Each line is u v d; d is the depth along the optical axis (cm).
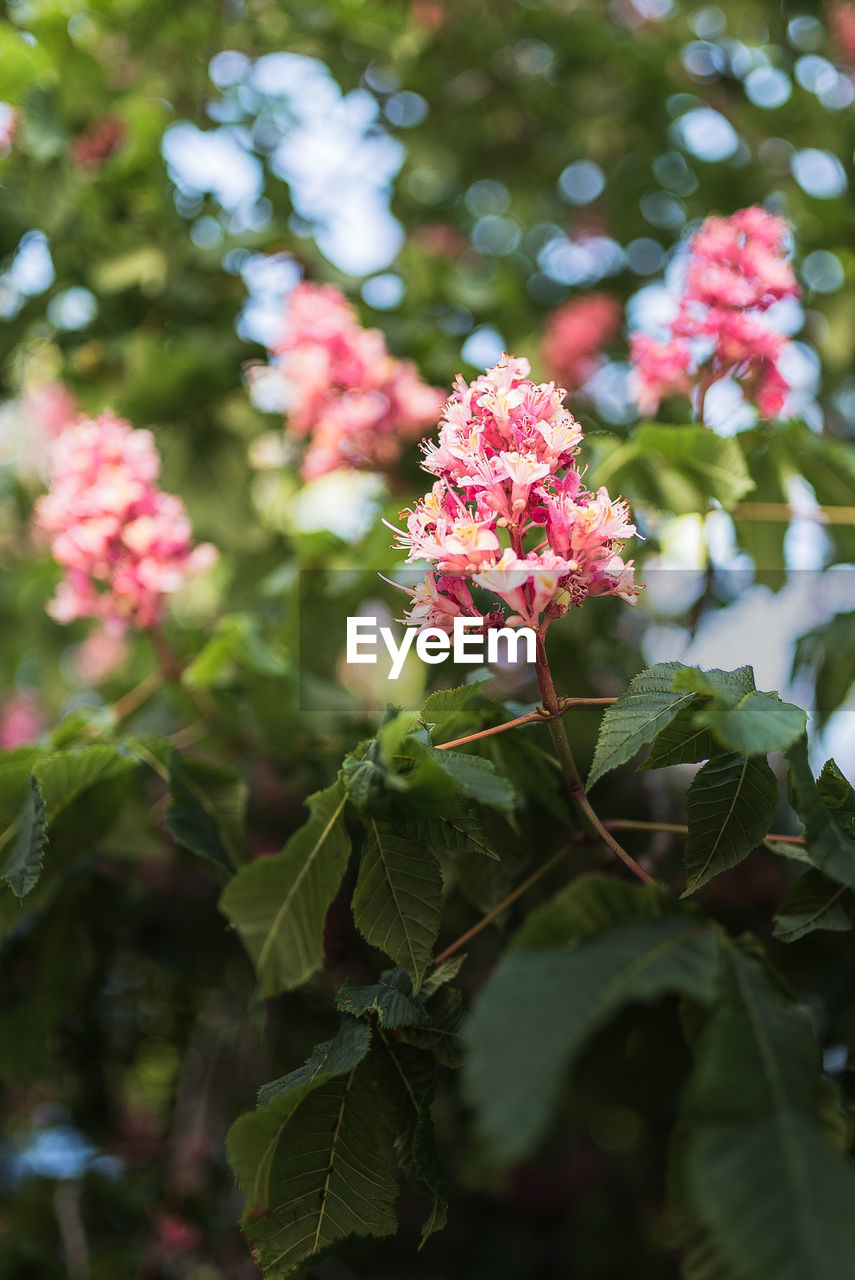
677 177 543
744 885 379
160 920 444
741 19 556
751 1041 116
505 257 571
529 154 571
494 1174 99
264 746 361
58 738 268
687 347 281
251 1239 158
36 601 476
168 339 427
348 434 354
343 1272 450
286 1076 175
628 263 565
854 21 528
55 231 405
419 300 480
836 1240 97
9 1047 299
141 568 299
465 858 229
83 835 249
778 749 138
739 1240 98
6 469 550
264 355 427
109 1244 412
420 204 579
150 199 422
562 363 468
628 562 278
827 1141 109
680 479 271
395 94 541
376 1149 165
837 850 153
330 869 161
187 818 235
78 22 426
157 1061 520
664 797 355
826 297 460
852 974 299
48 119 401
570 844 201
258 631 327
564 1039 104
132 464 304
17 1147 538
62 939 305
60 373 443
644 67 514
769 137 526
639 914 126
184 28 445
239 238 436
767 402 279
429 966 174
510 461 162
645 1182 472
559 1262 534
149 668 425
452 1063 169
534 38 536
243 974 456
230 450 416
